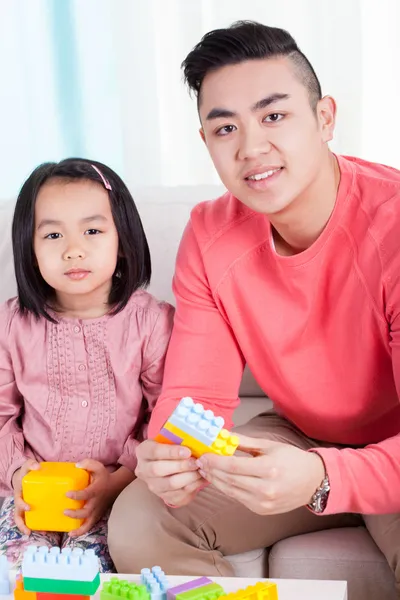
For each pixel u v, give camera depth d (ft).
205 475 3.86
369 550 4.45
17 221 5.16
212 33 4.10
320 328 4.43
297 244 4.45
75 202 5.03
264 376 4.78
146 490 4.67
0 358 5.33
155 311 5.29
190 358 4.76
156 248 6.15
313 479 3.80
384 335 4.26
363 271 4.20
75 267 5.00
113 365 5.22
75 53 7.98
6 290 6.17
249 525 4.53
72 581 3.61
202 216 4.88
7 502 5.16
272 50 4.03
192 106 7.79
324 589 3.70
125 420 5.26
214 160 4.17
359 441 4.75
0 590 3.82
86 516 4.82
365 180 4.29
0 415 5.37
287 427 5.12
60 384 5.28
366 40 7.36
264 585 3.59
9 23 8.01
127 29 7.73
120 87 7.86
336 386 4.51
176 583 3.80
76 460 5.24
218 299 4.69
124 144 7.97
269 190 4.07
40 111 8.11
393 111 7.43
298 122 4.02
